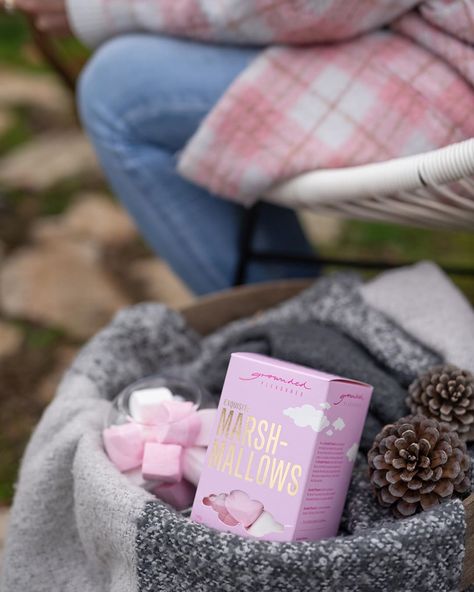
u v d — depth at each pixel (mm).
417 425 900
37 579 966
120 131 1206
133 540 834
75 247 1894
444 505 824
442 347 1013
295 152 1070
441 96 1037
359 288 1133
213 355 1123
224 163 1112
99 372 1058
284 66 1104
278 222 1320
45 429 1000
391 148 1038
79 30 1225
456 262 1776
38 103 2504
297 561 785
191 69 1159
